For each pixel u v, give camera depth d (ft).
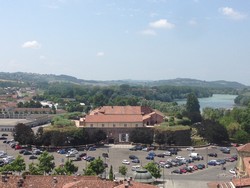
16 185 608.60
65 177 647.97
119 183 587.27
